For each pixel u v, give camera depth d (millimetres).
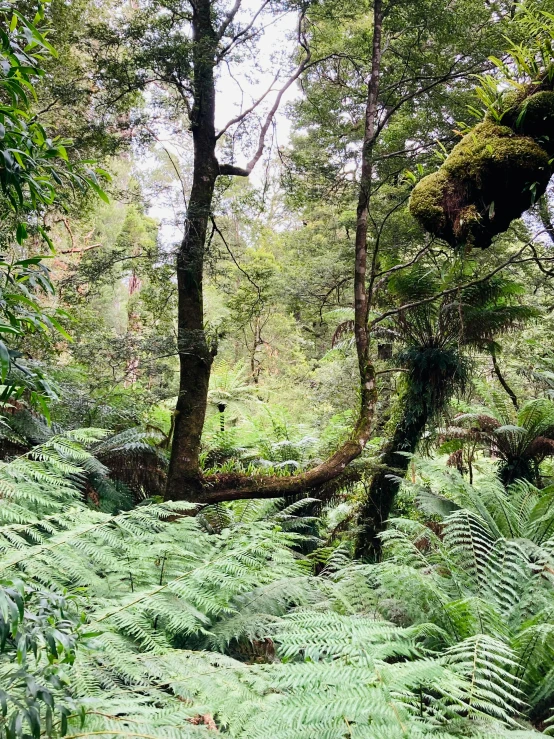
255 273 5238
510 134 2445
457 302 4758
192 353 4141
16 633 681
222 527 4230
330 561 3781
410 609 2461
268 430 7539
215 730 1312
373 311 5570
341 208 6266
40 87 4660
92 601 1882
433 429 5238
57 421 4410
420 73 4969
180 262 4246
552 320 7465
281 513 4418
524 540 3156
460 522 3746
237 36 4168
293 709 1160
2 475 2387
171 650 1766
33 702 687
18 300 843
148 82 4148
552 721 2008
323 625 1538
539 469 6203
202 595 2205
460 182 2580
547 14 2369
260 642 2400
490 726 1432
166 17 4168
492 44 4414
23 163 876
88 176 1003
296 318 13359
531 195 2473
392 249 6012
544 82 2398
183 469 3971
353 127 6109
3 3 879
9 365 748
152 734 1104
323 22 5516
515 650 2070
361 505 5070
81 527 2045
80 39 4797
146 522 2529
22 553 1792
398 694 1376
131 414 4840
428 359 4883
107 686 1428
